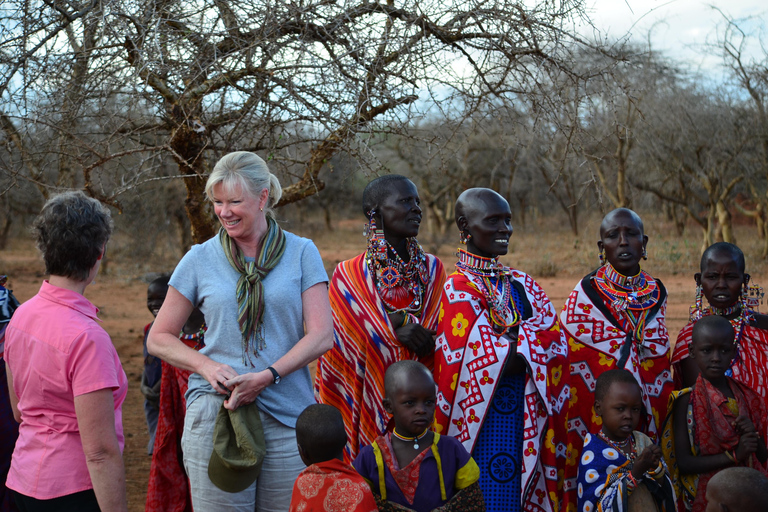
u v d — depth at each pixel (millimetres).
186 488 3898
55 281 2643
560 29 4441
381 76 4262
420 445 2902
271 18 4211
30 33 4215
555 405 3600
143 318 13633
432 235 29750
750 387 3686
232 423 2746
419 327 3658
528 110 5023
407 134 4562
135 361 9875
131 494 5188
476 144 24297
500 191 34125
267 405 2871
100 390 2510
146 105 4613
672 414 3693
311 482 2646
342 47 4473
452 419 3533
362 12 4395
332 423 2662
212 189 2943
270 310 2928
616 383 3248
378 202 3752
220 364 2809
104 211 2725
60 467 2588
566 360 3680
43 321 2584
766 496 2436
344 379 3805
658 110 16984
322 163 4891
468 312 3561
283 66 4387
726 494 2482
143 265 19875
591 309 3912
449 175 27875
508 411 3613
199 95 4418
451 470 2869
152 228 15656
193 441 2879
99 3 4004
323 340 2969
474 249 3754
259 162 2990
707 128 18031
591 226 27969
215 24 4270
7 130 4676
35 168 5164
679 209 27578
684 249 21047
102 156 4379
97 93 4551
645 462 3090
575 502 3770
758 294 3895
